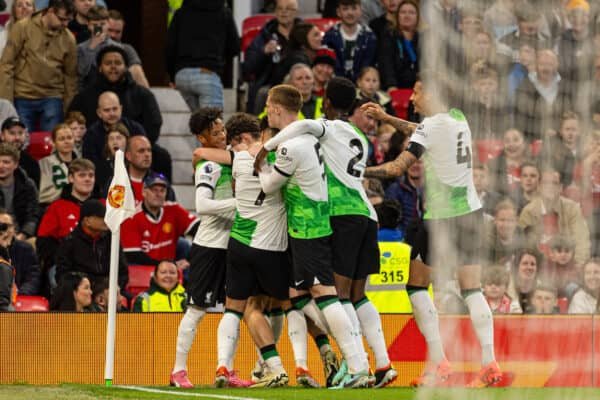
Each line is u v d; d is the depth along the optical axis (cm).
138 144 3806
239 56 4909
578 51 3133
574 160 3186
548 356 2862
